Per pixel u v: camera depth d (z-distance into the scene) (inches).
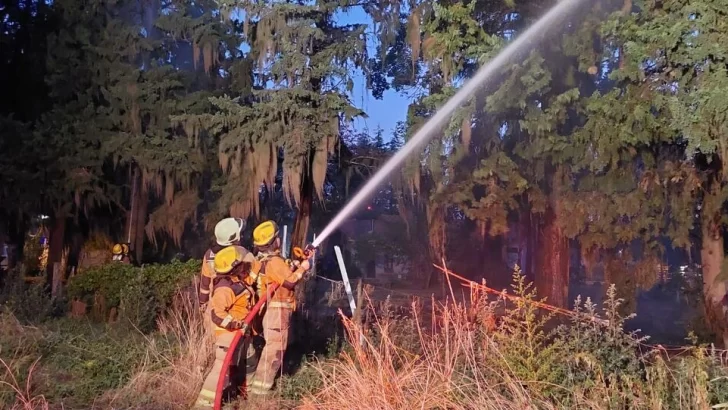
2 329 331.9
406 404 223.1
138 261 732.7
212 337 291.0
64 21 721.6
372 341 277.0
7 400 257.9
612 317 245.9
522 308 262.8
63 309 476.4
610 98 365.1
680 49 327.6
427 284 988.6
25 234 867.4
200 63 765.9
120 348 323.3
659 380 218.2
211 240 737.6
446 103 428.5
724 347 402.3
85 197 721.6
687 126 322.3
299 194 606.5
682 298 614.9
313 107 625.9
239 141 615.2
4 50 751.7
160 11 745.6
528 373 227.3
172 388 277.0
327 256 873.5
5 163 684.1
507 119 434.0
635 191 394.6
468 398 219.6
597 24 384.2
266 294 261.0
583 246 411.8
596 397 212.7
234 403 260.1
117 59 718.5
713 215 392.5
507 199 443.5
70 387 278.2
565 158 398.6
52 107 743.1
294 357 326.0
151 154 700.0
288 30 613.6
